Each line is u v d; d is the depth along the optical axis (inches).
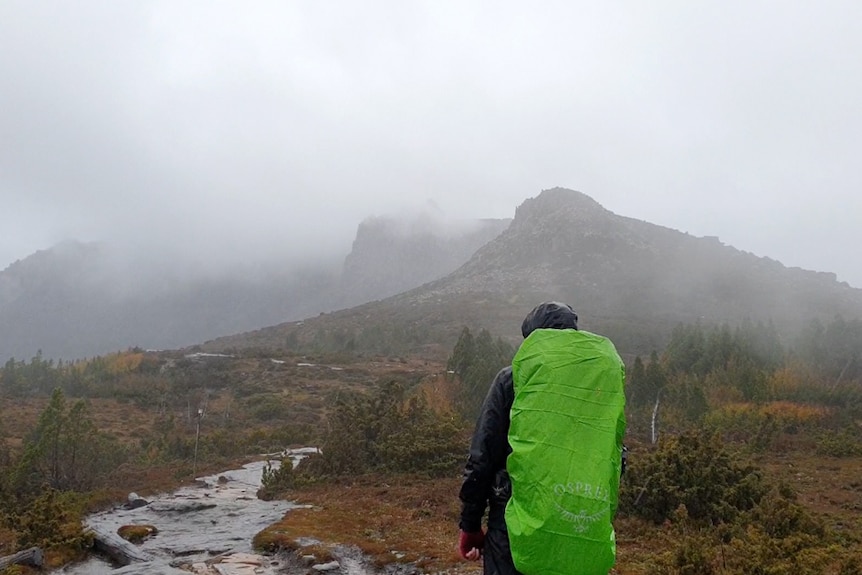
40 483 709.9
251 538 464.4
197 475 933.2
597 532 108.6
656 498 461.1
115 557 430.0
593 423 115.3
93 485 759.7
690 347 2086.6
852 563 272.2
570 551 107.7
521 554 110.2
